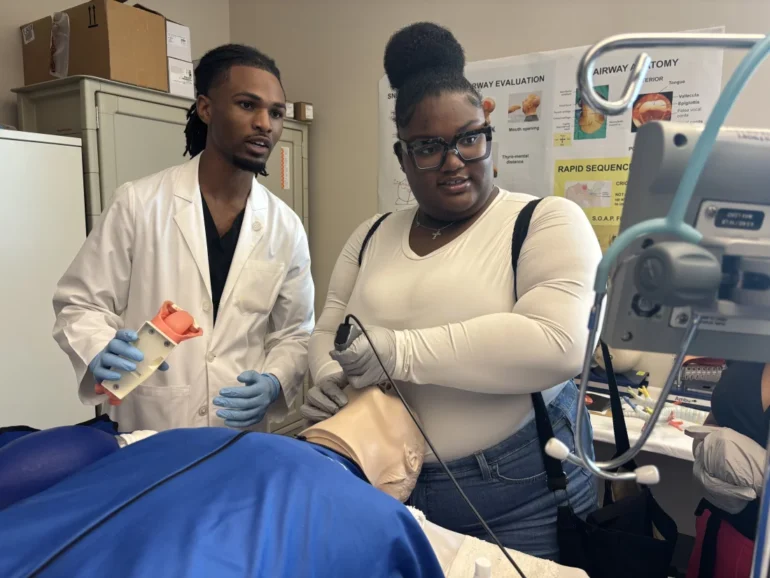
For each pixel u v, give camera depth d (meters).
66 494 0.47
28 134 1.83
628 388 1.80
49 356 1.95
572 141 2.13
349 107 2.75
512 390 0.88
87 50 2.05
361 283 1.10
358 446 0.82
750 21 1.82
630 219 0.43
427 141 0.93
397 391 0.91
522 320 0.85
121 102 2.06
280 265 1.51
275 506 0.45
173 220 1.41
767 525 0.41
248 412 1.26
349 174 2.80
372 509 0.48
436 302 0.95
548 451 0.43
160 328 0.98
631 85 0.41
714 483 1.04
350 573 0.44
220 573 0.38
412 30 1.08
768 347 0.42
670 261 0.38
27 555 0.39
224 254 1.46
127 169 2.11
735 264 0.40
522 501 0.95
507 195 1.03
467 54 2.38
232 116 1.33
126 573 0.36
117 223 1.38
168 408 1.38
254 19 3.00
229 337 1.42
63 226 1.95
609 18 2.05
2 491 0.53
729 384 1.10
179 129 2.30
